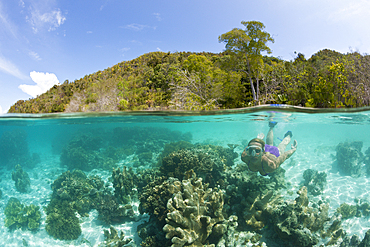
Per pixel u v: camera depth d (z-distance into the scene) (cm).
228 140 2022
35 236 716
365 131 2358
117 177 838
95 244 630
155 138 1856
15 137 2108
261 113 1085
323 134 2581
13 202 872
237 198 660
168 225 466
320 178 841
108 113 1231
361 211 688
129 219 725
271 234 567
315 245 516
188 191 516
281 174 861
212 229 525
